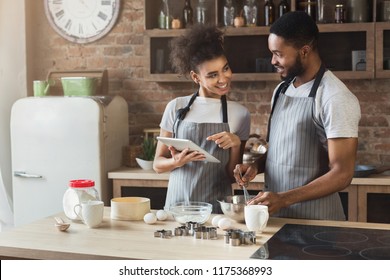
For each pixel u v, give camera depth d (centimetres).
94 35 510
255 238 217
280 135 280
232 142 283
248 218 232
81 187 259
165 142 285
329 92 261
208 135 300
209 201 298
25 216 465
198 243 219
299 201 250
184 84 498
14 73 513
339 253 200
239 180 277
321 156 274
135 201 273
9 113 512
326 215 272
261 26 450
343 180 253
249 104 485
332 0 453
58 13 515
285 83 289
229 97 488
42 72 525
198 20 470
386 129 460
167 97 502
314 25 268
